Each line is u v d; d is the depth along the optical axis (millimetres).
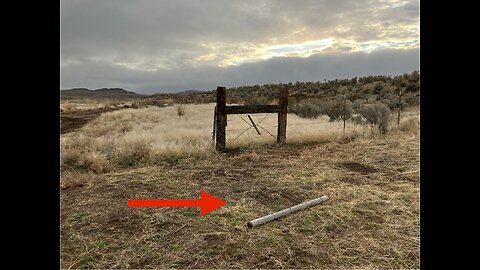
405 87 29328
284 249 3262
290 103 21125
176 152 7426
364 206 4387
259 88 48344
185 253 3182
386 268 2953
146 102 36750
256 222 3744
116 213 4117
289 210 4121
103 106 31922
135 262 3037
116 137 10406
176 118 17969
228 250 3246
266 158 7434
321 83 41781
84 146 9016
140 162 7020
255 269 2932
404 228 3697
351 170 6309
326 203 4520
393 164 6730
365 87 33406
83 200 4582
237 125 13656
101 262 3035
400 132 10914
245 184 5402
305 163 6891
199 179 5730
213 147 8164
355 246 3326
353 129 10531
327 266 2990
